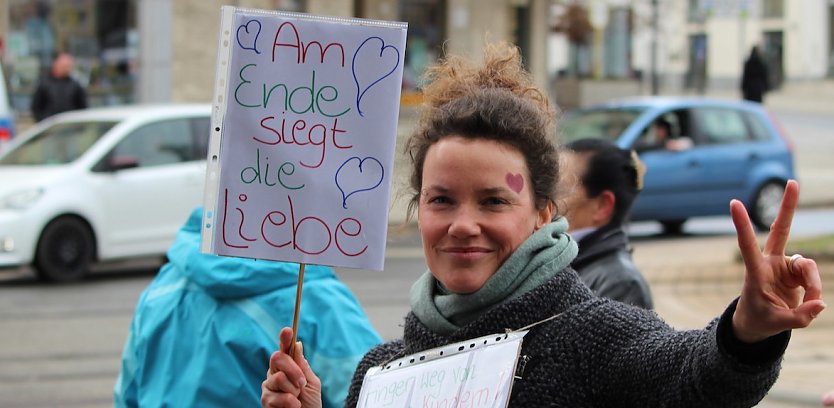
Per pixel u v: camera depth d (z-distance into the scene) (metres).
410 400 3.53
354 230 3.95
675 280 15.71
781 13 71.75
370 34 3.94
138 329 5.23
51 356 11.92
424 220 3.61
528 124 3.58
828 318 13.06
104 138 17.12
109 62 29.19
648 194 20.80
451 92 3.75
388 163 3.93
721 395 3.06
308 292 4.90
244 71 4.00
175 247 5.17
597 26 47.78
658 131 21.22
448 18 34.91
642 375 3.27
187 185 17.45
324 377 4.80
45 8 28.45
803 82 71.19
